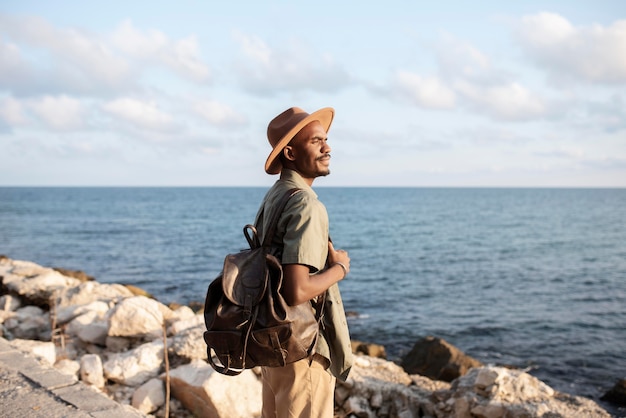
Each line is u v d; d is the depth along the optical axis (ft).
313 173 7.91
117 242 141.90
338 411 17.97
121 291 33.68
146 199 526.16
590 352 46.68
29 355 15.19
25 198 520.01
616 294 77.05
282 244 7.15
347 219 262.47
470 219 270.26
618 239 170.40
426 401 18.08
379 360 22.20
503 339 50.78
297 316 6.79
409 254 125.90
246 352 6.93
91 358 18.47
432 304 67.56
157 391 16.79
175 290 75.92
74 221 221.87
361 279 88.79
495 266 106.11
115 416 11.53
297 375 7.35
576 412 15.89
